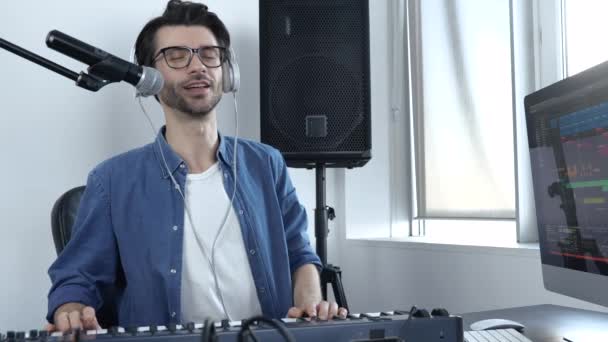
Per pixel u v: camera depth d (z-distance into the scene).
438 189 3.09
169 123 1.71
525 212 2.58
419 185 3.19
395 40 3.24
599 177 1.19
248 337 0.83
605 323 1.43
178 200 1.64
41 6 2.46
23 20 2.43
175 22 1.66
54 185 2.47
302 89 2.54
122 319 1.62
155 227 1.62
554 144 1.36
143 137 2.66
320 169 2.62
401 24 3.27
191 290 1.59
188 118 1.67
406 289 2.78
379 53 3.22
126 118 2.62
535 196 1.48
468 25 2.93
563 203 1.34
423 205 3.17
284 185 1.84
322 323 0.90
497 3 2.80
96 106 2.56
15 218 2.40
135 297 1.60
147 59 1.68
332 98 2.54
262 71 2.54
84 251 1.60
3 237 2.37
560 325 1.42
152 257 1.60
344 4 2.55
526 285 2.20
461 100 2.97
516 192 2.58
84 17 2.54
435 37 3.10
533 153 1.46
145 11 2.67
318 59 2.54
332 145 2.52
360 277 3.05
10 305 2.38
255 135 2.93
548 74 2.55
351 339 0.89
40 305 2.43
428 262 2.67
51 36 1.07
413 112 3.22
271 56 2.54
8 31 2.41
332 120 2.53
